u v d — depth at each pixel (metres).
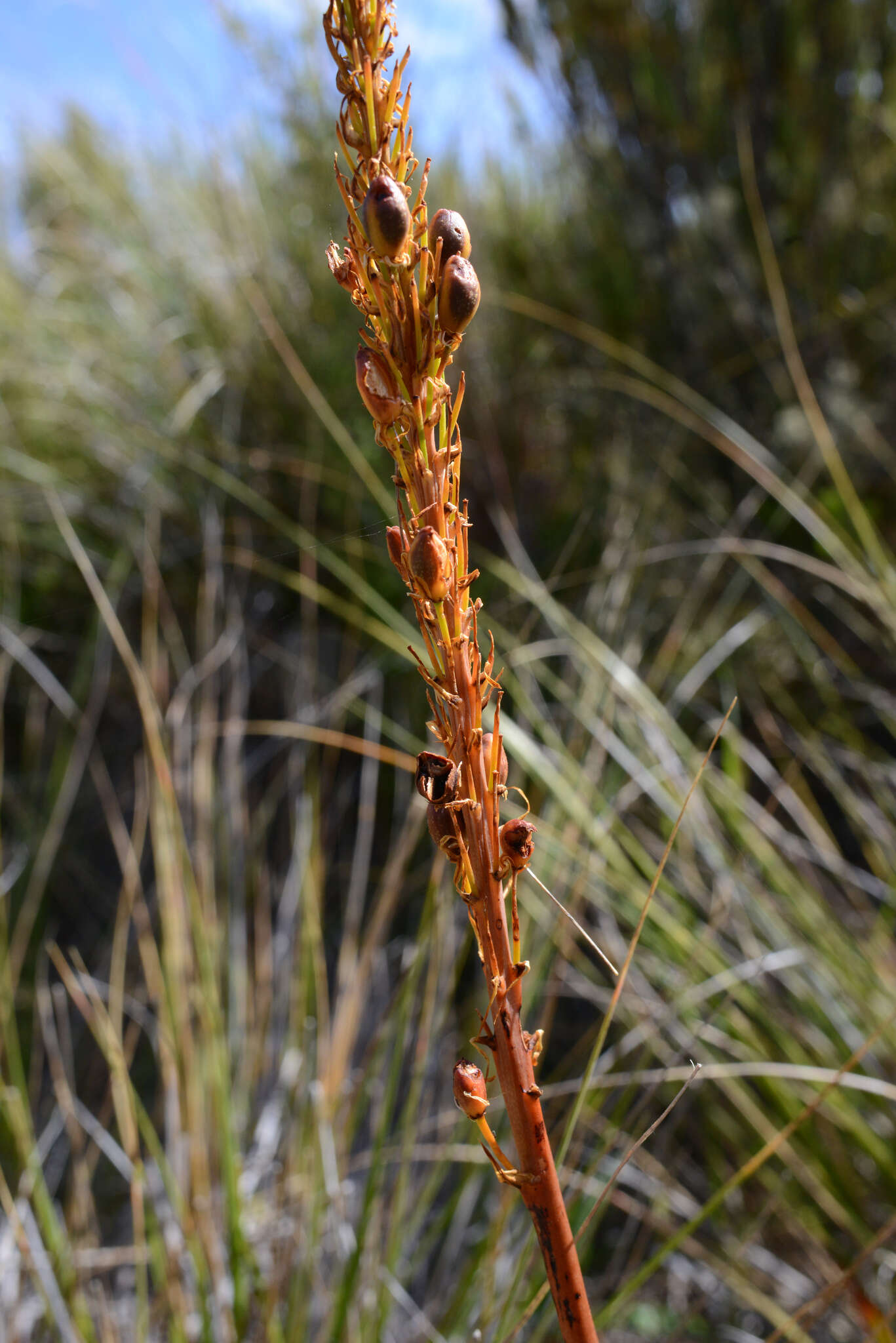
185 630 0.76
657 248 0.79
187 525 0.78
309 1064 0.39
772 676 0.67
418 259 0.15
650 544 0.70
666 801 0.47
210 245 0.90
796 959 0.43
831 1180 0.39
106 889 0.71
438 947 0.41
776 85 0.73
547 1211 0.16
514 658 0.52
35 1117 0.56
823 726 0.60
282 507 0.75
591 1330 0.16
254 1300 0.35
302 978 0.44
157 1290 0.38
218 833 0.56
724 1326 0.42
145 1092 0.58
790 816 0.61
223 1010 0.49
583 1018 0.57
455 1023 0.51
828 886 0.53
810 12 0.71
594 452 0.79
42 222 1.20
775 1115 0.44
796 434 0.67
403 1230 0.39
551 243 0.86
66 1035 0.51
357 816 0.70
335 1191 0.35
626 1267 0.46
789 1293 0.42
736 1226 0.45
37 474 0.80
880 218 0.74
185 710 0.57
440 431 0.15
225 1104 0.36
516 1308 0.35
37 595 0.80
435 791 0.15
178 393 0.83
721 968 0.42
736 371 0.76
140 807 0.45
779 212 0.74
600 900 0.45
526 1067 0.16
